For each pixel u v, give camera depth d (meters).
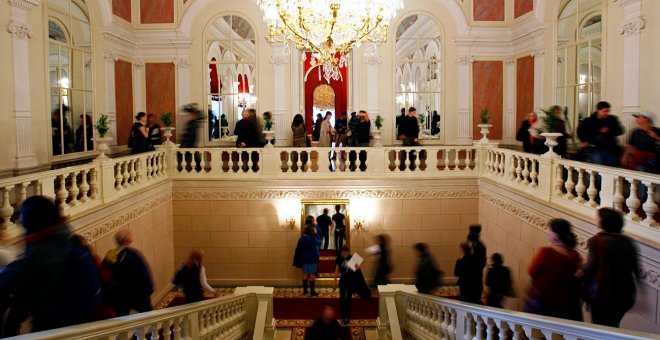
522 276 9.16
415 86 14.16
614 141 7.66
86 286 3.57
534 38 12.54
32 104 9.30
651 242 5.44
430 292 7.96
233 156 13.82
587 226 6.80
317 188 11.84
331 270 12.02
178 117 14.04
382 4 8.11
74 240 3.71
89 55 11.44
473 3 13.87
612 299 4.30
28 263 3.17
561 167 7.91
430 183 11.80
